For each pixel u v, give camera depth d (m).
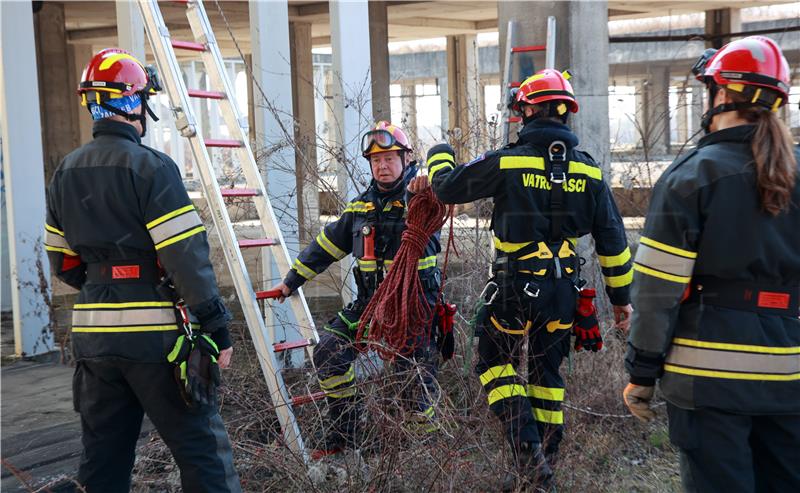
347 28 5.27
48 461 3.77
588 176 3.20
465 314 4.34
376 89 13.41
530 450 3.16
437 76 21.09
